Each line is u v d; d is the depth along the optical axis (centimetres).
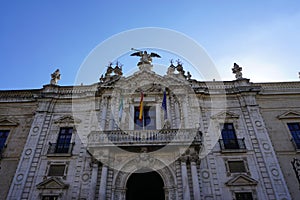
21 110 2169
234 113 2066
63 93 2238
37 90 2319
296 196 1611
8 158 1859
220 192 1631
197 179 1570
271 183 1653
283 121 2017
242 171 1739
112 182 1642
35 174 1747
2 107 2191
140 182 2070
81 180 1698
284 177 1697
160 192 2052
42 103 2169
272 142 1889
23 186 1677
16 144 1944
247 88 2184
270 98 2173
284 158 1800
